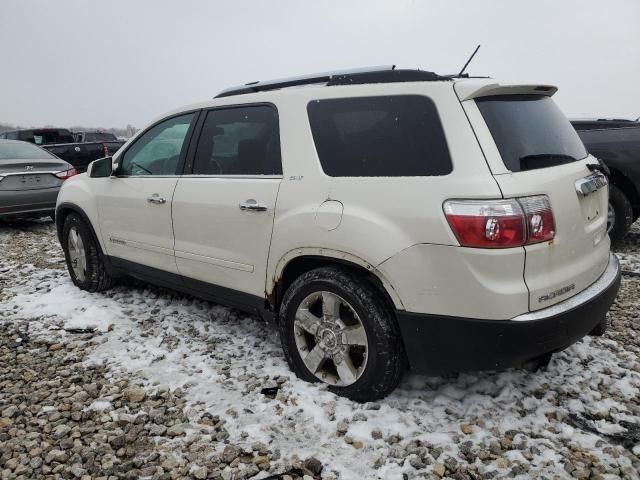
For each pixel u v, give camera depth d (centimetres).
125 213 418
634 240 668
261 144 325
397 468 239
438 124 257
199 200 351
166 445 259
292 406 285
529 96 293
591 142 599
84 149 1488
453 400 291
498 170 242
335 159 288
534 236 241
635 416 279
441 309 250
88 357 351
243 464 244
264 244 314
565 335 254
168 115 401
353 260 272
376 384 277
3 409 292
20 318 423
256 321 407
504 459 245
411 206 253
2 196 784
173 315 421
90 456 252
